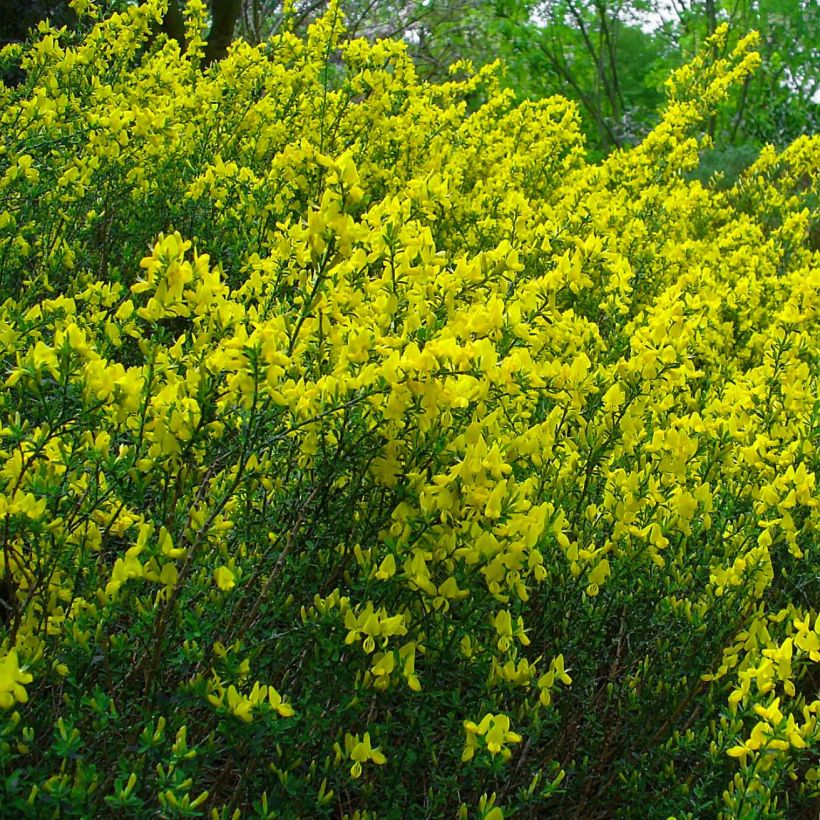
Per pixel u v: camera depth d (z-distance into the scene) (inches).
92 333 81.2
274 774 70.1
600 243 103.8
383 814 76.8
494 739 65.2
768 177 276.2
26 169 111.9
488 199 185.0
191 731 72.1
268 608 72.7
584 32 511.5
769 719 69.4
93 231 145.6
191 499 75.5
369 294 79.0
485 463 70.1
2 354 78.1
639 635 99.3
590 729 91.7
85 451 69.8
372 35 470.3
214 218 146.9
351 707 69.5
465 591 70.5
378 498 78.9
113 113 133.4
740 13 518.6
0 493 68.4
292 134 184.7
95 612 68.9
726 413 110.5
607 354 111.8
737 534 96.9
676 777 87.6
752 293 178.4
